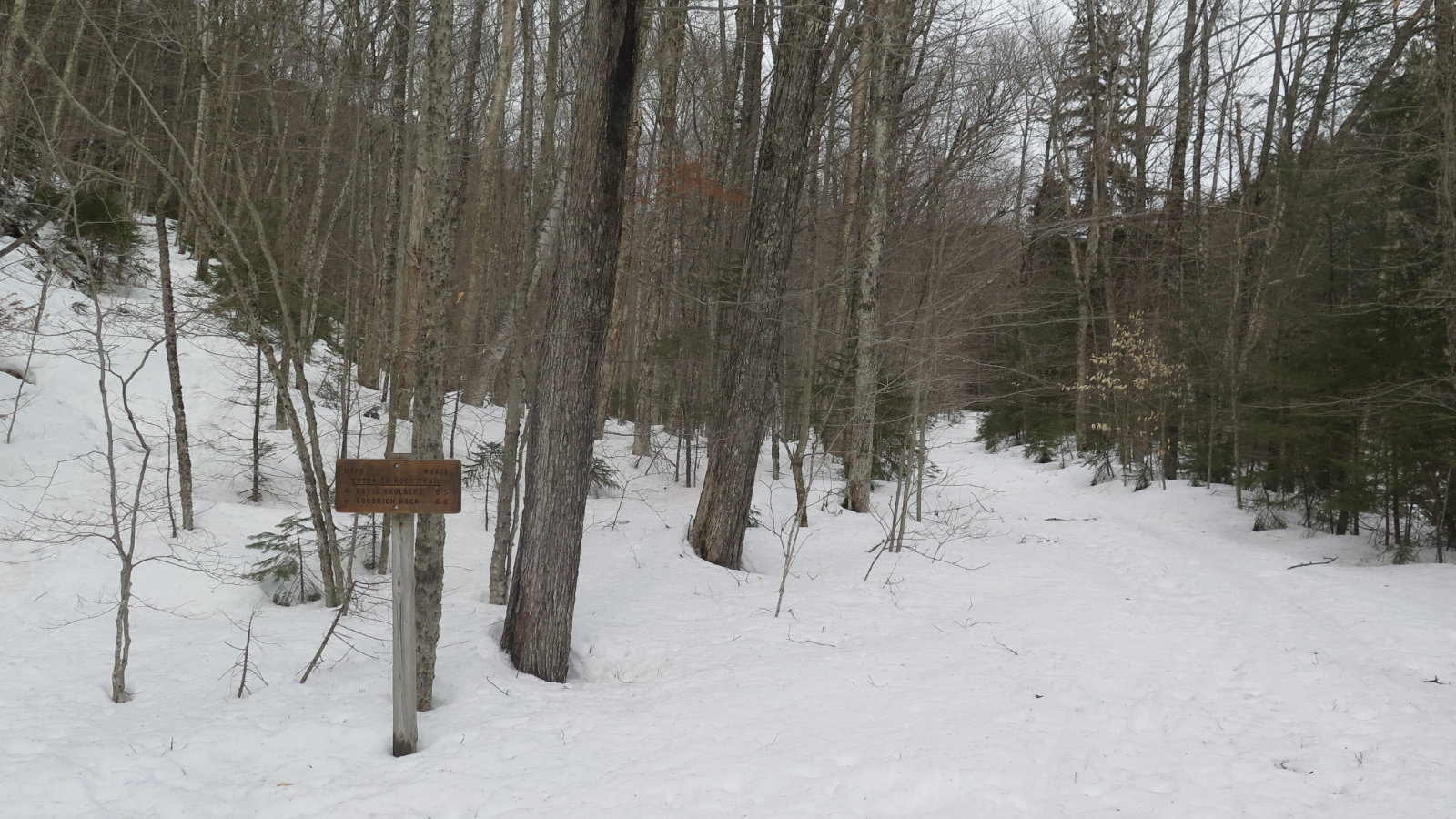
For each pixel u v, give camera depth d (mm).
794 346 19125
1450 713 5340
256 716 5254
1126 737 5020
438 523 5551
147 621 7805
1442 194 10727
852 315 16750
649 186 18781
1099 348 26016
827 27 10352
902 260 14648
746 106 16078
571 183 6473
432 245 5641
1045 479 24625
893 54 13148
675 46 16594
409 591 4840
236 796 4258
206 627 7609
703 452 19656
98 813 4047
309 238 15625
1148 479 20672
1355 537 13383
